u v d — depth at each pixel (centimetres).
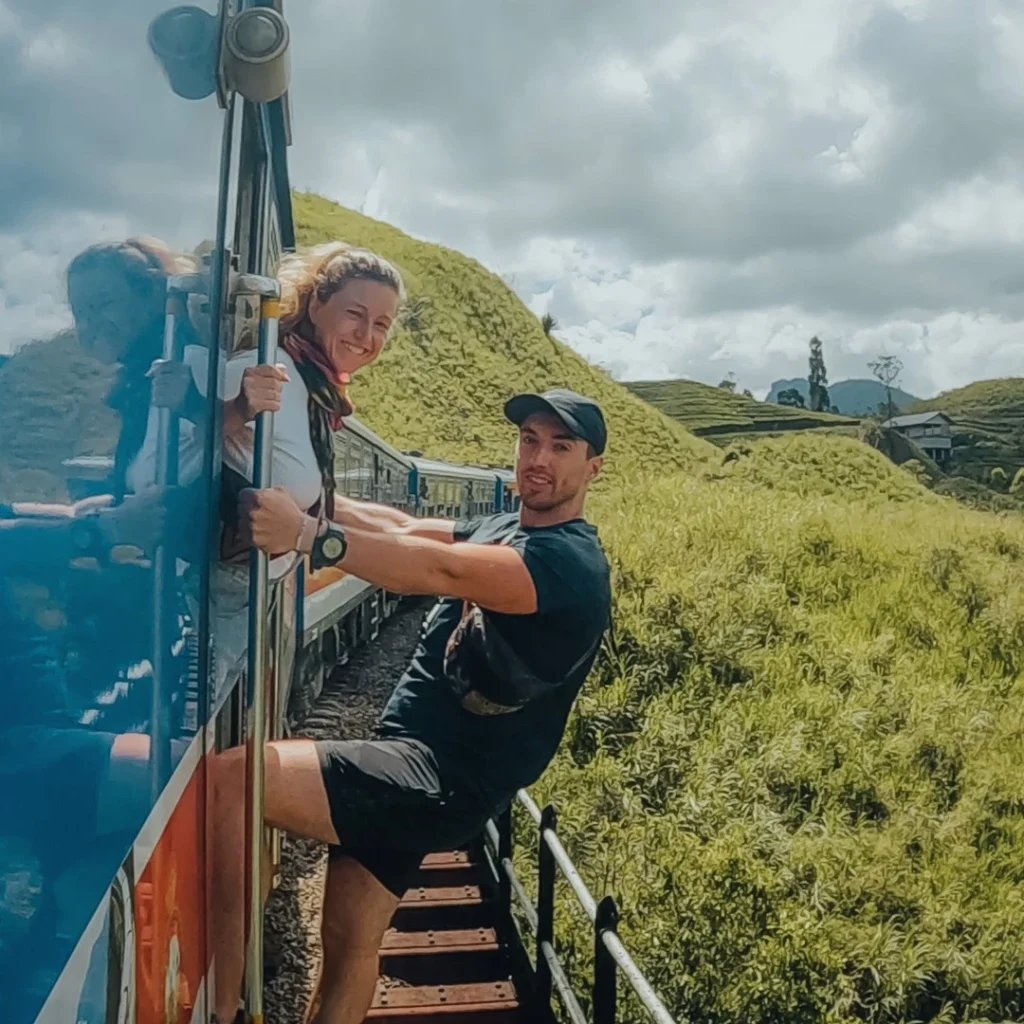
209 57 158
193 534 160
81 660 109
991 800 1130
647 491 2136
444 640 292
